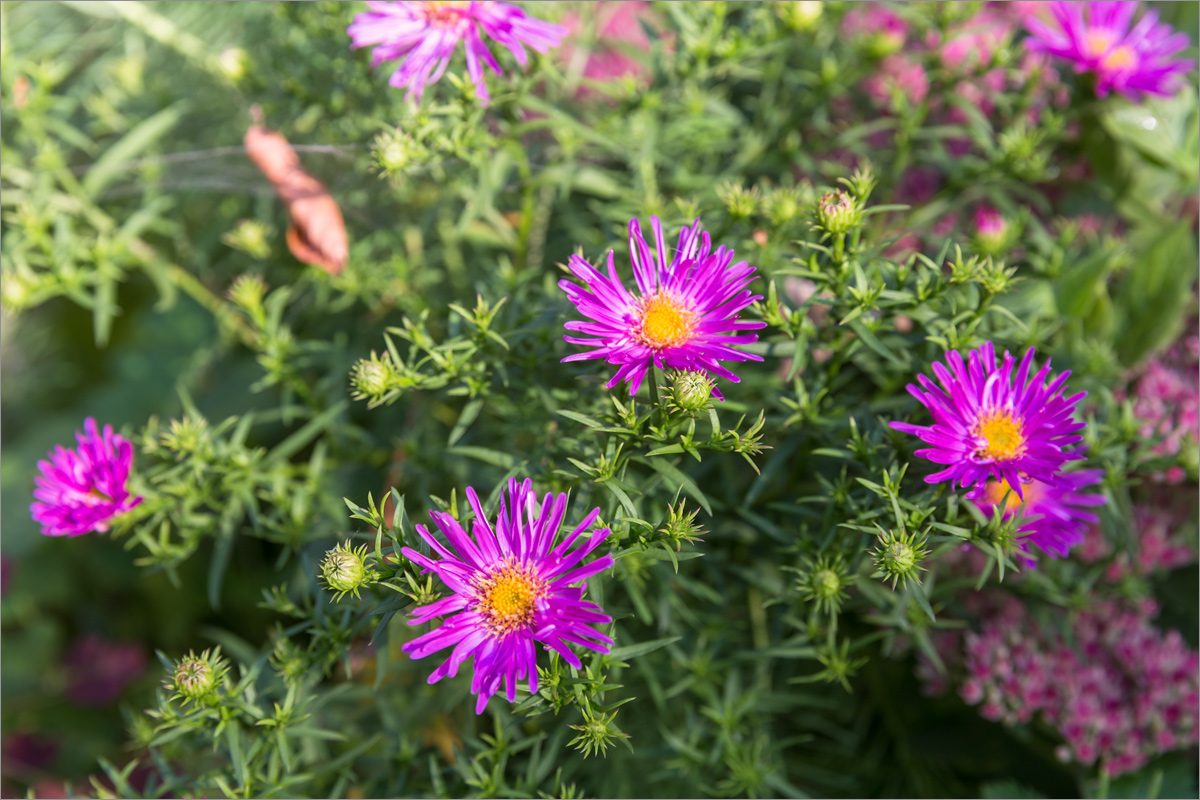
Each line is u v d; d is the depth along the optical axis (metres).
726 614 0.35
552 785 0.33
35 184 0.39
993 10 0.41
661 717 0.34
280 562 0.33
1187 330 0.41
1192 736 0.36
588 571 0.26
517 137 0.33
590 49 0.39
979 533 0.27
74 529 0.31
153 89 0.42
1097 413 0.35
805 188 0.32
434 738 0.35
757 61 0.39
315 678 0.30
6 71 0.38
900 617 0.31
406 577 0.26
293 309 0.41
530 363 0.30
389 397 0.29
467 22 0.30
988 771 0.37
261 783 0.30
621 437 0.28
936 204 0.37
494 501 0.28
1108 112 0.37
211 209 0.44
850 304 0.29
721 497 0.34
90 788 0.46
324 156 0.38
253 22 0.41
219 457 0.32
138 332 0.52
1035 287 0.35
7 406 0.54
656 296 0.27
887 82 0.39
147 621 0.49
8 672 0.49
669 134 0.36
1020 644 0.36
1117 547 0.34
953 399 0.27
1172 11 0.44
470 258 0.41
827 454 0.29
